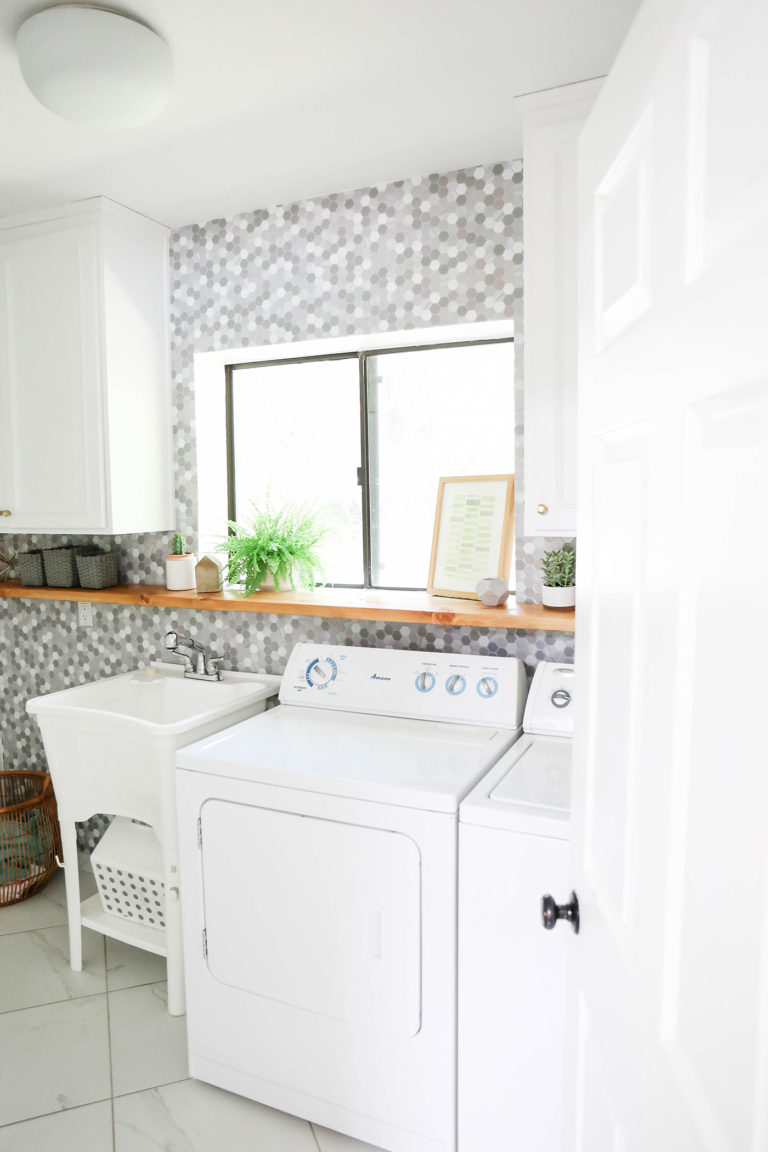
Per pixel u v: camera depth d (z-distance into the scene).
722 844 0.53
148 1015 2.15
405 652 2.22
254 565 2.51
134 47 1.51
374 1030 1.67
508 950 1.53
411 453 2.58
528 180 1.83
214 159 2.10
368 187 2.32
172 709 2.66
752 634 0.48
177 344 2.66
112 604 2.88
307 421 2.71
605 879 0.89
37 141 1.97
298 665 2.33
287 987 1.76
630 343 0.78
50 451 2.51
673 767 0.63
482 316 2.22
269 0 1.44
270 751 1.87
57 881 2.89
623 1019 0.79
